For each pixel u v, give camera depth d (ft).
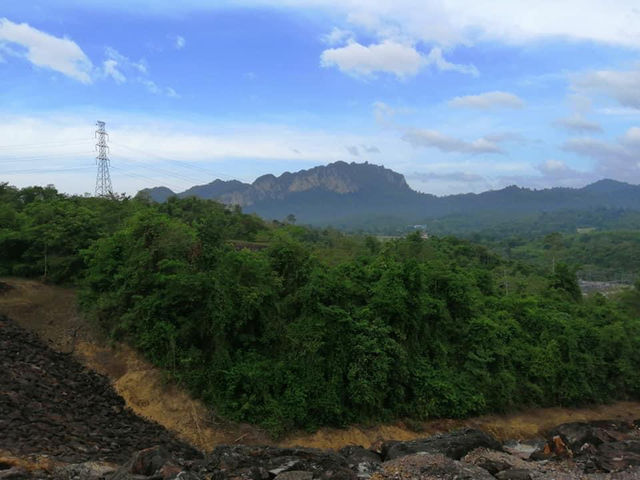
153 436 52.08
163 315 64.03
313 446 59.93
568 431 65.21
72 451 40.81
